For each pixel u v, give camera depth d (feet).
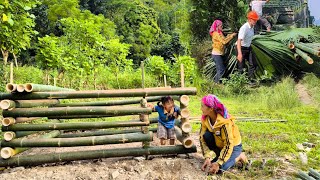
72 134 18.24
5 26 21.26
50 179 13.20
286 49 40.83
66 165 14.55
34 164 14.30
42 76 39.04
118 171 13.83
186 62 42.80
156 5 133.90
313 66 40.91
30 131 15.74
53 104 17.13
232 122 14.17
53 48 33.81
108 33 86.33
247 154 16.43
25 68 42.65
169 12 129.80
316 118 25.38
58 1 88.63
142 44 104.17
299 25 49.01
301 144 18.11
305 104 32.89
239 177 13.43
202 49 48.93
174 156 15.60
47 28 87.30
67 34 38.32
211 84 42.57
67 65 35.09
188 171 13.97
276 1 48.80
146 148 14.89
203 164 14.20
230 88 40.42
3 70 30.81
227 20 48.21
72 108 14.40
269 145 17.48
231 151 13.70
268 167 14.39
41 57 33.88
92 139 14.29
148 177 13.44
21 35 23.68
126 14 111.24
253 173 13.74
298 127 22.06
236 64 43.45
